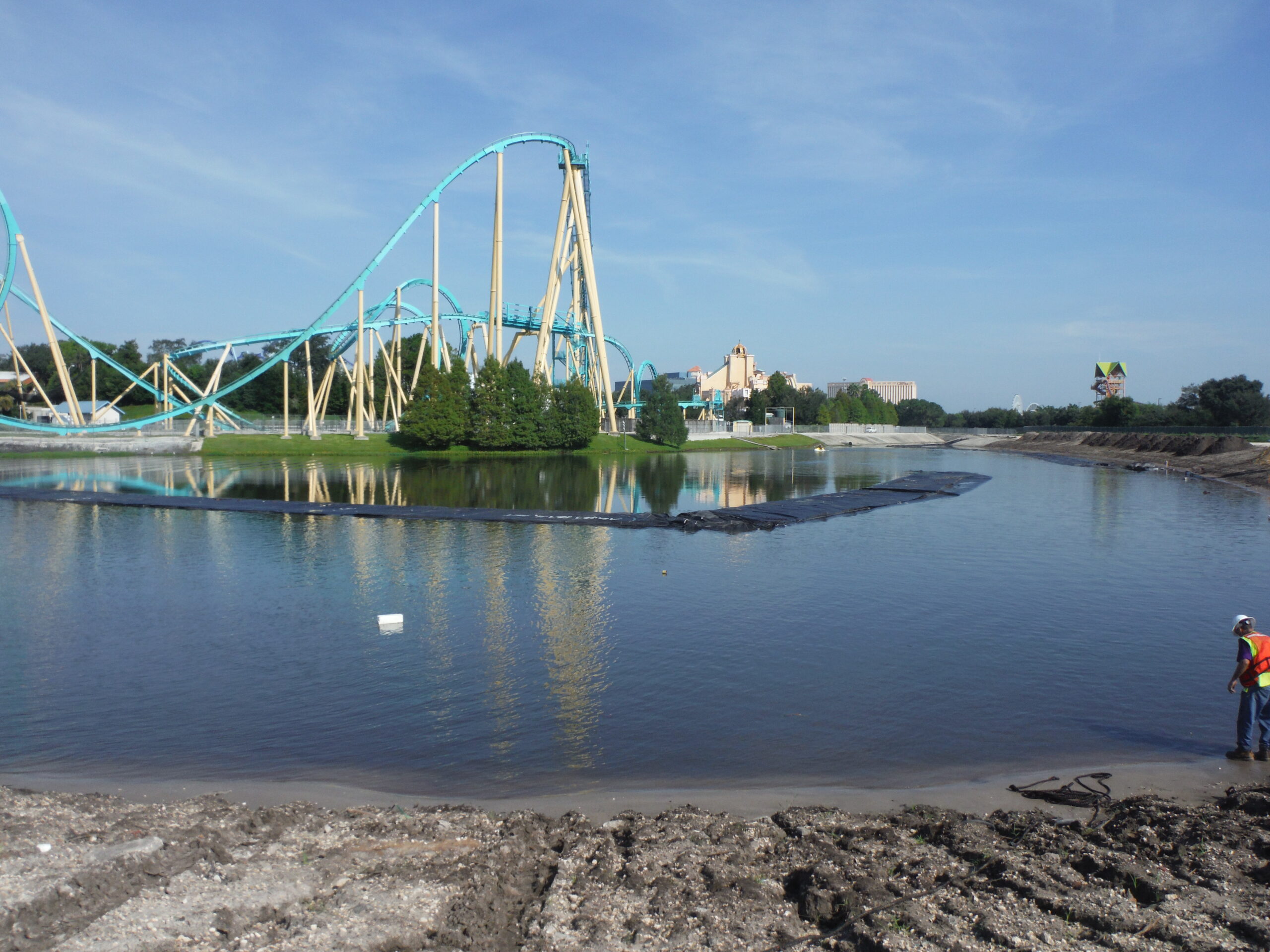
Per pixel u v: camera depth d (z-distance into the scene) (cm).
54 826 1130
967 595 2859
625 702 1780
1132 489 7231
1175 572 3306
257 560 3412
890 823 1198
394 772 1415
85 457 9219
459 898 970
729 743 1547
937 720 1677
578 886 1001
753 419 19700
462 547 3762
